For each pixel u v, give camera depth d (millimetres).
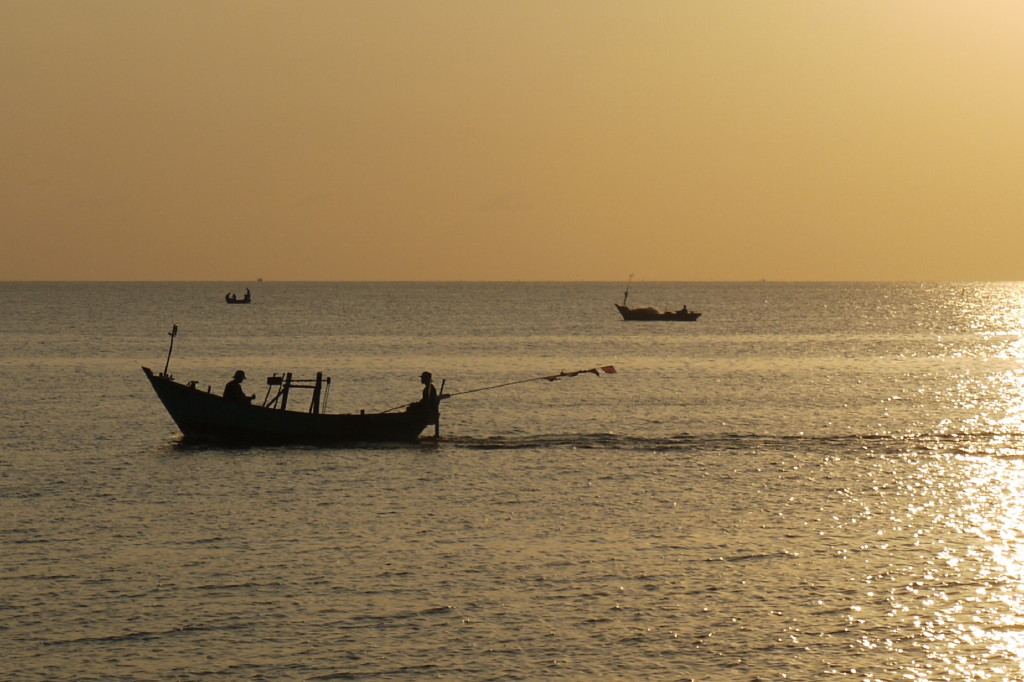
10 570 50500
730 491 68562
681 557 53250
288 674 39812
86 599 46750
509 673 40000
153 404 112250
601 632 43625
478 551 54125
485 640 42812
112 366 162125
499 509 63156
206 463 76875
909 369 166125
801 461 79688
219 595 47344
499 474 73500
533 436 90875
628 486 69875
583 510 62906
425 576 50000
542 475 73312
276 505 63875
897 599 47375
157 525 58938
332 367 167250
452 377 151875
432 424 95938
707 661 41094
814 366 171500
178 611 45500
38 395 121000
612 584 49062
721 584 49188
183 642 42438
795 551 54406
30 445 84812
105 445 84625
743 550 54531
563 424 101188
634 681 39406
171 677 39469
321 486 69250
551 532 57844
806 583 49344
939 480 72625
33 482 70062
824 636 43406
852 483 71375
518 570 51000
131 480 70750
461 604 46469
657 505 64375
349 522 59812
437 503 64625
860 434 95000
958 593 48156
